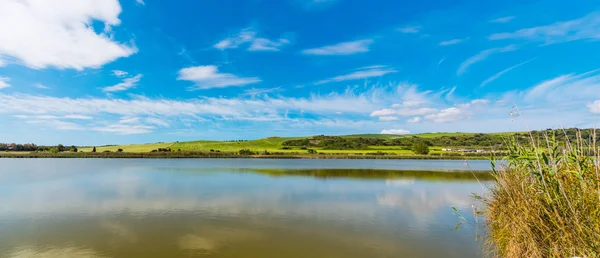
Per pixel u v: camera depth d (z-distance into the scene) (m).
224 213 15.89
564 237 6.47
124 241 11.63
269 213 15.91
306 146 121.31
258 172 38.88
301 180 30.03
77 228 13.15
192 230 12.98
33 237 12.03
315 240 11.88
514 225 8.58
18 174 35.66
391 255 10.48
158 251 10.63
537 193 7.74
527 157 7.71
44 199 19.50
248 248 11.00
